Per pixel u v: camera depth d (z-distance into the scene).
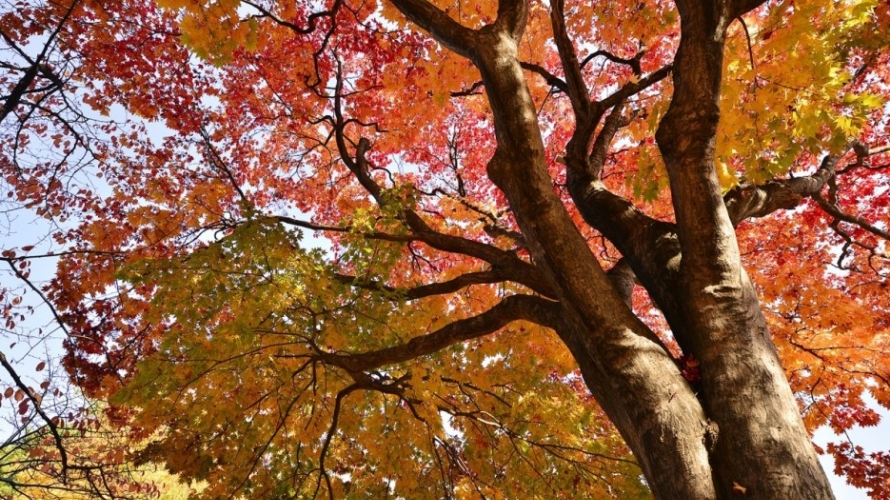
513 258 5.14
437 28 4.65
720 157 4.03
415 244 8.80
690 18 3.63
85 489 6.05
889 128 8.34
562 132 9.70
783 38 3.66
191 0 4.33
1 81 6.92
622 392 3.19
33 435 5.76
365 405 6.36
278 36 6.62
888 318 6.86
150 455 6.19
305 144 10.68
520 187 3.95
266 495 6.23
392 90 7.51
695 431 2.87
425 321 6.11
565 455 5.82
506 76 4.23
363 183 7.25
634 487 5.55
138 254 7.01
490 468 6.23
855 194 8.73
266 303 4.97
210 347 4.99
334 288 5.68
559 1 4.91
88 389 6.80
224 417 5.77
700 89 3.53
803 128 3.71
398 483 5.95
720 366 3.06
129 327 7.59
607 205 4.46
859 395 6.91
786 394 2.95
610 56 6.61
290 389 6.00
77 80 7.61
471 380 6.23
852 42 4.48
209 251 5.25
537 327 6.05
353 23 7.50
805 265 7.82
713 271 3.37
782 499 2.54
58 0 7.18
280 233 5.35
